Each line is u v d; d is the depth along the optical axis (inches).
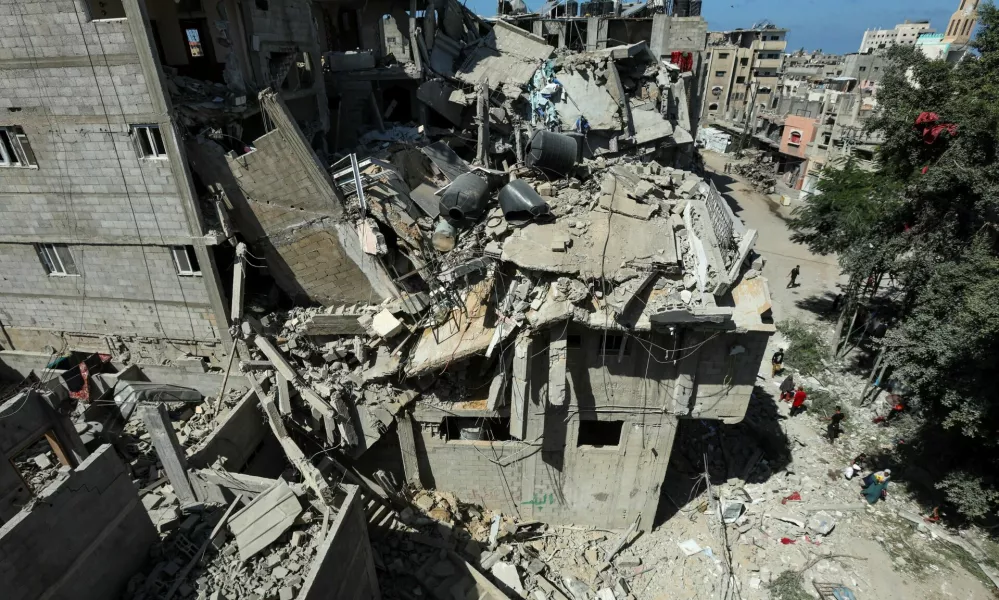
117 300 730.2
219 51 782.5
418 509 721.0
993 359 635.5
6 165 641.6
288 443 618.5
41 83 584.7
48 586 382.0
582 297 583.5
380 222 723.4
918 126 873.5
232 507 508.1
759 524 796.6
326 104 982.4
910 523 791.1
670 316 567.2
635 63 1147.9
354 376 679.7
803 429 965.2
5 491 480.1
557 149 744.3
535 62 1111.6
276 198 679.7
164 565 462.3
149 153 627.5
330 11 1234.6
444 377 681.6
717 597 701.3
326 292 752.3
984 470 731.4
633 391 655.8
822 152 2004.2
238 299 692.1
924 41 3841.0
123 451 645.3
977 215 835.4
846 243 1099.3
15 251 707.4
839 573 721.0
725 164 2588.6
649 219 661.3
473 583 637.9
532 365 629.3
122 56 565.0
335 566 464.8
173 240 666.8
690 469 890.7
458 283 674.8
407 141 984.3
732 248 651.5
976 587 702.5
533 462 719.7
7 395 743.7
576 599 687.1
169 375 756.0
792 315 1315.2
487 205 739.4
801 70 3233.3
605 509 767.1
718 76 3307.1
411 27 1083.3
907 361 745.6
